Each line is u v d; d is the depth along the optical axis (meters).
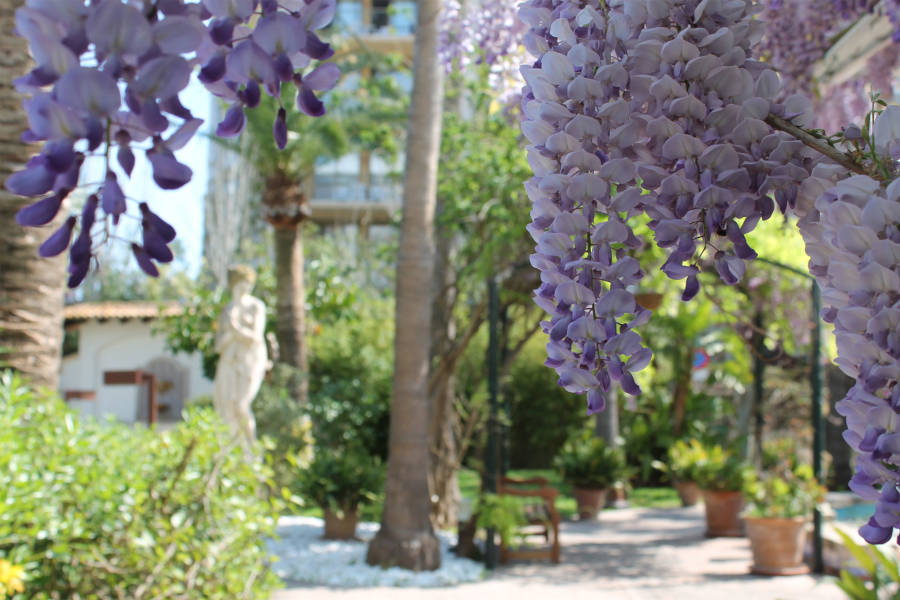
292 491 9.98
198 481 4.20
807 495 8.03
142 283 22.64
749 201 1.13
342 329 16.84
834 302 1.12
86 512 3.76
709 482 10.34
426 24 7.89
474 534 8.56
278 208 13.05
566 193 1.15
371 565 7.77
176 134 0.89
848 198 1.07
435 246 10.59
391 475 7.88
